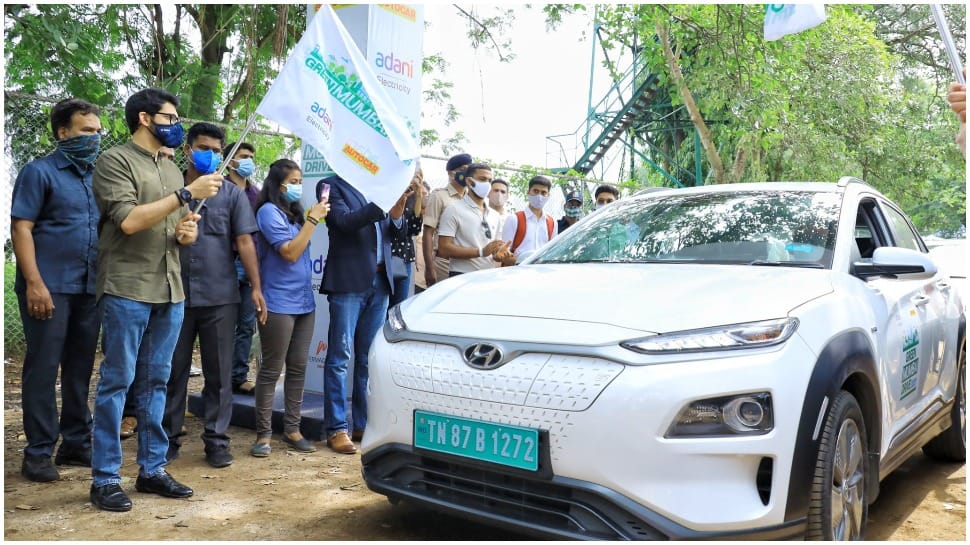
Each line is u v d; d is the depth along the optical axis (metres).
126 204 3.20
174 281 3.47
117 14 9.32
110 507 3.33
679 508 2.31
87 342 4.15
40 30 6.97
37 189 3.86
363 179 4.03
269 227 4.32
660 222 3.79
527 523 2.51
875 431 2.94
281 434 4.96
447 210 5.43
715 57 10.34
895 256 3.20
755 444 2.35
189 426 5.19
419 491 2.81
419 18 5.56
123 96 9.77
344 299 4.53
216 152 4.20
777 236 3.40
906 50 18.75
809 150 14.42
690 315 2.55
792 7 4.09
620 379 2.38
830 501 2.51
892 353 3.20
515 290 3.04
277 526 3.19
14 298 7.83
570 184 9.91
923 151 16.33
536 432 2.46
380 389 2.90
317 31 3.97
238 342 5.60
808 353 2.51
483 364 2.62
